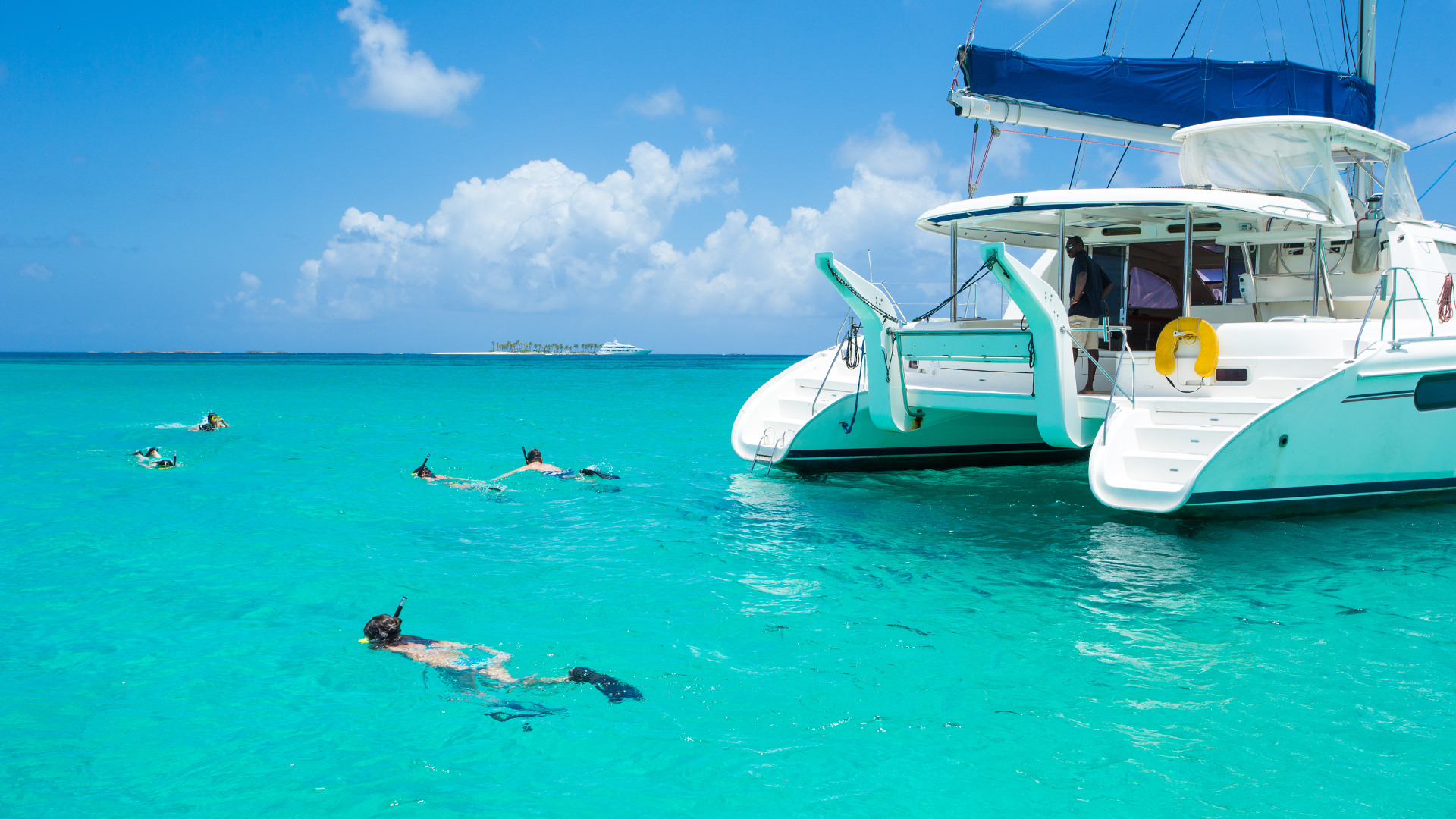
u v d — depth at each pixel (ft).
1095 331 25.32
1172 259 29.66
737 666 14.26
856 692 13.21
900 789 10.41
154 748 11.41
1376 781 10.47
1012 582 19.10
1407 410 23.58
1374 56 32.32
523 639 15.55
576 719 12.35
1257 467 21.03
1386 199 29.60
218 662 14.39
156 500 28.60
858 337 31.73
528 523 25.27
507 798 10.23
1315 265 25.67
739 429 34.88
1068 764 10.98
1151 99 28.07
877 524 25.12
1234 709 12.50
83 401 80.89
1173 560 20.83
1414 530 23.12
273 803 10.08
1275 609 17.12
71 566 20.25
